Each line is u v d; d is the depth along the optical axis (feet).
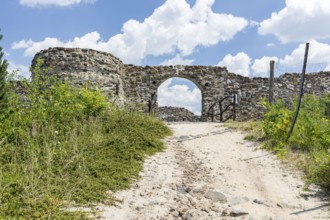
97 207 14.66
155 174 20.08
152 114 35.83
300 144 25.38
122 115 31.17
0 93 27.40
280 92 61.46
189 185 18.80
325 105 39.09
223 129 35.86
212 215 15.26
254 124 34.91
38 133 21.86
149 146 26.00
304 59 26.91
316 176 19.65
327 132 25.77
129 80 61.11
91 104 29.78
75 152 20.06
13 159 18.04
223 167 22.63
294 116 26.63
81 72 51.11
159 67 61.46
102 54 53.98
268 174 21.13
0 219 12.14
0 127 21.27
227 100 61.67
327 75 62.08
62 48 51.24
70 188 15.69
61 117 25.68
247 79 62.28
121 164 20.26
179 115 69.82
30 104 26.30
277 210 16.06
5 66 29.43
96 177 17.79
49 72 50.47
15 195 14.17
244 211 15.49
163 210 15.29
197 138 31.48
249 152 26.09
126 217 14.24
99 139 23.62
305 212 15.78
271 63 48.03
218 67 62.18
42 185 15.35
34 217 12.87
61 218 12.93
